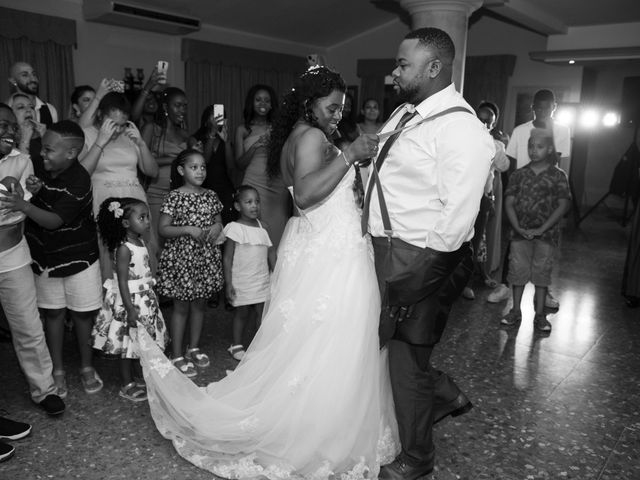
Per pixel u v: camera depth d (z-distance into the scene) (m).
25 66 3.79
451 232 1.92
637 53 7.49
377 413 2.17
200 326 3.23
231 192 4.34
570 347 3.70
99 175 3.38
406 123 2.08
